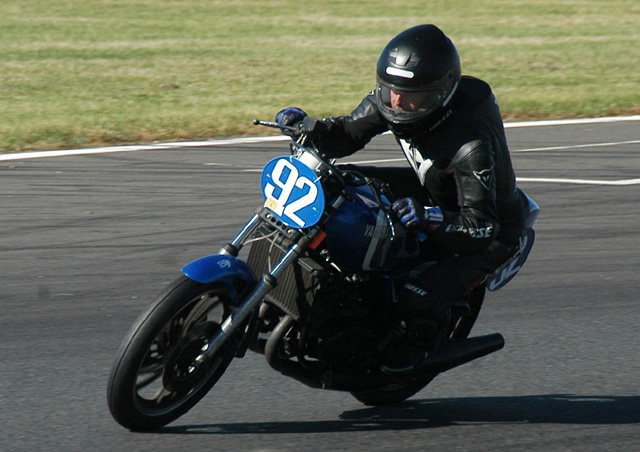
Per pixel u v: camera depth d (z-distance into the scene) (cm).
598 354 1948
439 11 11206
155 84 6394
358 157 3991
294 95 5956
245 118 5009
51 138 4412
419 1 12019
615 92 6116
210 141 4416
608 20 10481
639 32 9531
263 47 8369
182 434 1518
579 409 1667
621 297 2330
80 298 2262
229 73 6925
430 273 1545
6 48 7906
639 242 2825
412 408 1680
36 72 6788
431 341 1561
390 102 1467
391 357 1552
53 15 10206
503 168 1513
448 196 1538
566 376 1830
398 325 1541
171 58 7638
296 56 7844
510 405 1689
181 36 9000
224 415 1611
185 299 1404
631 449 1493
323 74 6912
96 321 2105
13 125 4719
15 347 1933
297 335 1474
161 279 2417
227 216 3042
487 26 9981
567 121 5084
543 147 4344
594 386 1780
